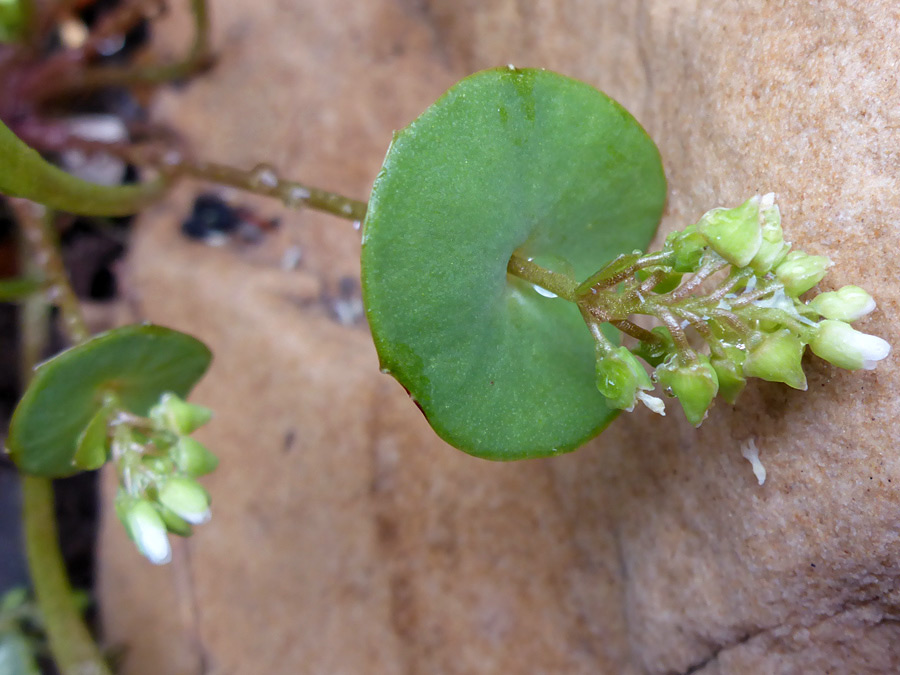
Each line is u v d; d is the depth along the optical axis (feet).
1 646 0.31
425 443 0.27
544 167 0.18
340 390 0.28
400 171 0.16
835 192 0.17
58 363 0.20
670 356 0.16
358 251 0.31
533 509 0.25
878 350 0.15
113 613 0.33
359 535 0.27
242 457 0.30
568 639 0.25
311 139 0.32
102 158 0.36
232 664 0.29
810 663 0.19
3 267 0.36
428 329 0.17
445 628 0.26
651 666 0.22
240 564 0.30
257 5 0.34
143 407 0.23
